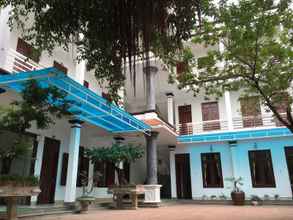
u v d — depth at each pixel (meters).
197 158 15.25
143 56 3.26
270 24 5.82
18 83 6.76
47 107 5.52
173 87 15.41
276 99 6.69
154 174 11.73
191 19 3.69
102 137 13.08
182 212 8.45
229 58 6.49
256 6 5.71
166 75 14.16
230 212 8.41
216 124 15.40
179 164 15.59
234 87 7.11
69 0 3.38
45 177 9.70
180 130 16.02
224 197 13.94
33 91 5.21
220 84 7.19
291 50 5.86
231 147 14.44
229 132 14.30
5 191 5.39
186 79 6.93
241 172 14.09
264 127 14.20
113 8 3.24
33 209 7.20
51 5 3.59
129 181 15.20
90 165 12.38
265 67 6.36
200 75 6.97
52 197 9.95
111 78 4.46
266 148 13.98
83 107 8.73
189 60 6.73
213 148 15.10
